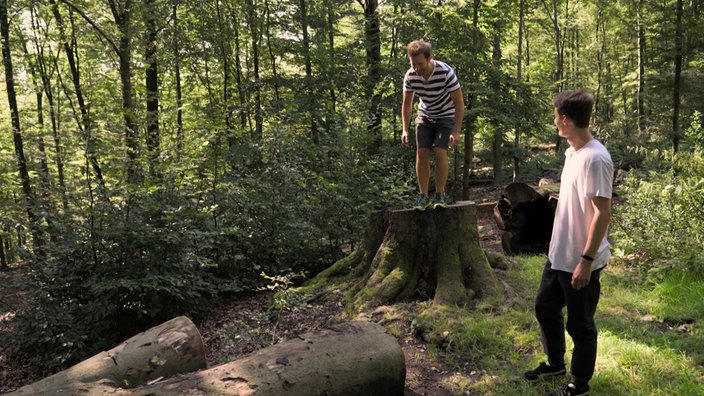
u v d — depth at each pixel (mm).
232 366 2787
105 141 6043
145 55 13430
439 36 12336
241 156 7250
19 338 5254
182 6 14773
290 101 12391
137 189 5746
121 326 5773
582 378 2924
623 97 25703
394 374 3141
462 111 4551
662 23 10984
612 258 5992
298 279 6766
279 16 14234
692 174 6828
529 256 7078
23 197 5715
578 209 2746
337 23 15117
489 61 12578
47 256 5695
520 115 12062
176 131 7156
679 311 4219
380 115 12930
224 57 15531
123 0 12398
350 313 4883
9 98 15203
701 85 11469
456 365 3715
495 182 18531
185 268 5805
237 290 6156
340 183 7320
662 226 5633
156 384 2693
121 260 5719
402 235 5168
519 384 3320
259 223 6871
